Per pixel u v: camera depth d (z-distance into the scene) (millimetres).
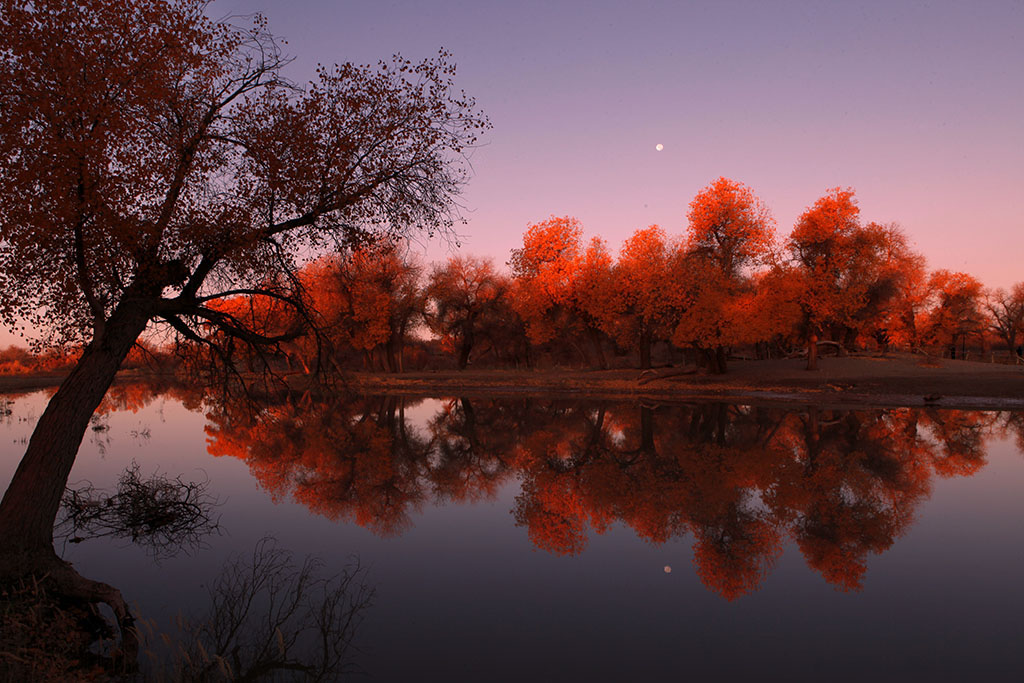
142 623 7449
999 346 82812
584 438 22000
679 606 7902
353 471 16906
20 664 5867
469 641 6918
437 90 9234
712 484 14609
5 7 7145
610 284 45094
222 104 8875
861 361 46000
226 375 10227
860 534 10766
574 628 7250
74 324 8539
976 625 7211
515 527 11602
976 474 15289
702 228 44344
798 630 7141
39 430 7902
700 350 45219
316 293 43594
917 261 55812
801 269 41375
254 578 9016
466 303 59688
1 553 7438
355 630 7223
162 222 8289
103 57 7805
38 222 7156
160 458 18484
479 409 31672
